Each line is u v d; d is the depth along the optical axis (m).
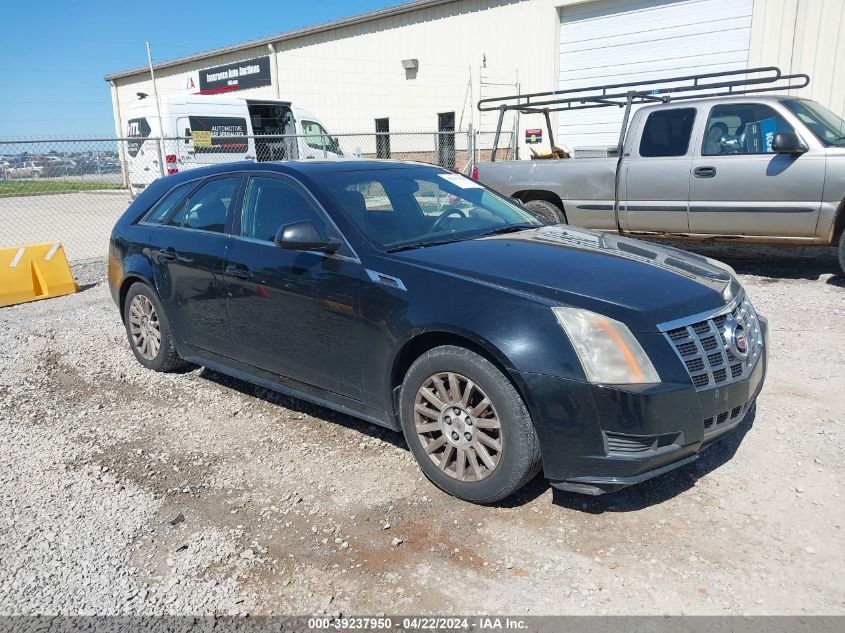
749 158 7.30
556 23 15.84
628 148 8.20
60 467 3.87
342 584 2.79
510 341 2.99
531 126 16.88
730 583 2.70
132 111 15.93
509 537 3.05
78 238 14.41
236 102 16.36
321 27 21.16
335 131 21.92
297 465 3.79
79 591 2.81
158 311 5.08
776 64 12.88
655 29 14.41
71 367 5.60
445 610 2.62
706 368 3.03
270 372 4.24
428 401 3.38
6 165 12.36
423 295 3.33
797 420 4.02
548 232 4.26
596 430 2.88
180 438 4.20
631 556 2.88
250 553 3.01
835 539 2.94
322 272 3.74
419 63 18.92
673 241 9.26
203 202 4.74
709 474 3.49
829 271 7.90
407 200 4.23
